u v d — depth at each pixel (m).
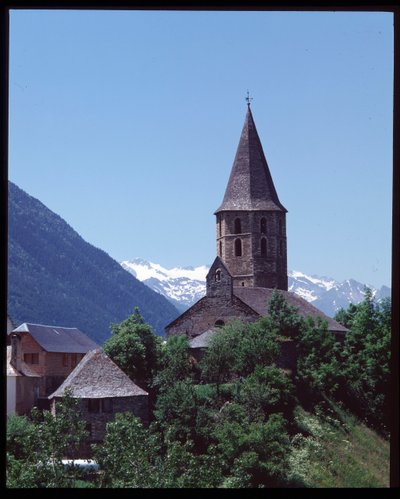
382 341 79.19
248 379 65.12
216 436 55.12
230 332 73.25
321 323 80.62
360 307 84.12
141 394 63.09
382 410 76.94
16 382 68.81
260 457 54.50
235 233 110.69
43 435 34.19
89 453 43.34
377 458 68.81
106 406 61.59
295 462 58.72
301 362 77.50
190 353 76.75
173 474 36.56
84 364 64.12
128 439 36.94
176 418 59.38
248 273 109.75
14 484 31.62
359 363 78.69
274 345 71.75
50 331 78.38
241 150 112.94
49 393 73.50
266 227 110.38
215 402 63.44
